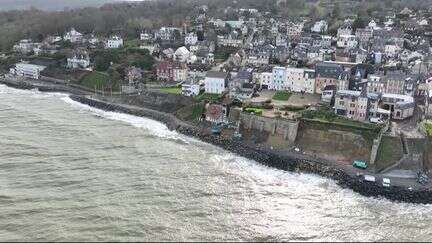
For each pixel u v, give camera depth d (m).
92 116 188.00
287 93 193.38
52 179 122.00
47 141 152.00
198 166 136.50
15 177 122.50
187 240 96.69
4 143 147.25
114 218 103.69
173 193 117.00
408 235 101.50
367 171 134.88
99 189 117.19
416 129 150.38
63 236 96.44
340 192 123.50
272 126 157.50
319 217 108.62
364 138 144.75
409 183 127.44
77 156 139.12
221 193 118.62
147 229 100.06
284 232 101.06
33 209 106.19
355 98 158.00
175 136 165.62
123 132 166.88
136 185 120.44
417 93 183.12
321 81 192.00
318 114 160.25
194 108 181.12
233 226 102.75
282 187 124.88
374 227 104.75
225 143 156.12
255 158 144.50
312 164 137.88
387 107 165.25
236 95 187.25
